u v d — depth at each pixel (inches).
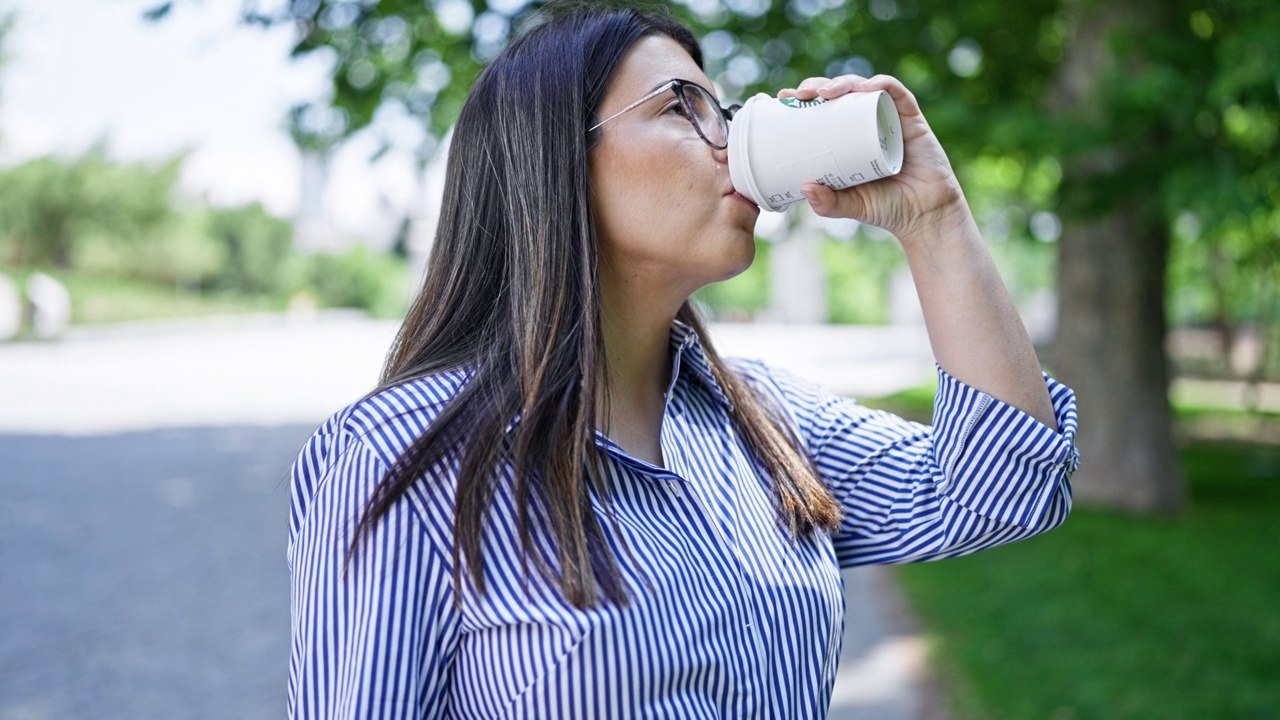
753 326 1678.2
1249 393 689.6
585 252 46.3
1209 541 293.6
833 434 58.0
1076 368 350.9
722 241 47.6
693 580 44.4
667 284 49.5
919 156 48.0
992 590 237.9
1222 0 275.3
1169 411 349.1
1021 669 181.9
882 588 242.5
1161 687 171.6
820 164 45.0
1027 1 321.1
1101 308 346.3
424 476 42.5
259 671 179.5
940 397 50.2
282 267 1708.9
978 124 258.7
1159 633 203.3
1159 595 232.8
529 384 44.1
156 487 347.3
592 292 46.0
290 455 413.4
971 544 51.8
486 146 49.5
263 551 263.0
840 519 53.2
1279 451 518.3
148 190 1489.9
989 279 49.3
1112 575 251.9
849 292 1943.9
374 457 42.6
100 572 241.8
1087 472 349.7
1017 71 351.3
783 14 275.7
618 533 43.4
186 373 747.4
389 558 41.0
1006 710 161.6
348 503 41.9
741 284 1862.7
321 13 219.9
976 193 391.9
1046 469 49.4
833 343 1190.3
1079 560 267.9
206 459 402.9
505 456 43.8
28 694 168.1
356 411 44.4
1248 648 193.0
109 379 701.3
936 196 48.1
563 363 45.0
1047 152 246.4
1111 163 265.4
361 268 1742.1
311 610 41.6
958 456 49.9
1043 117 253.3
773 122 45.9
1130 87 235.6
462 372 46.2
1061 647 194.4
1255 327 1019.3
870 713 161.5
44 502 320.2
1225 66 224.2
